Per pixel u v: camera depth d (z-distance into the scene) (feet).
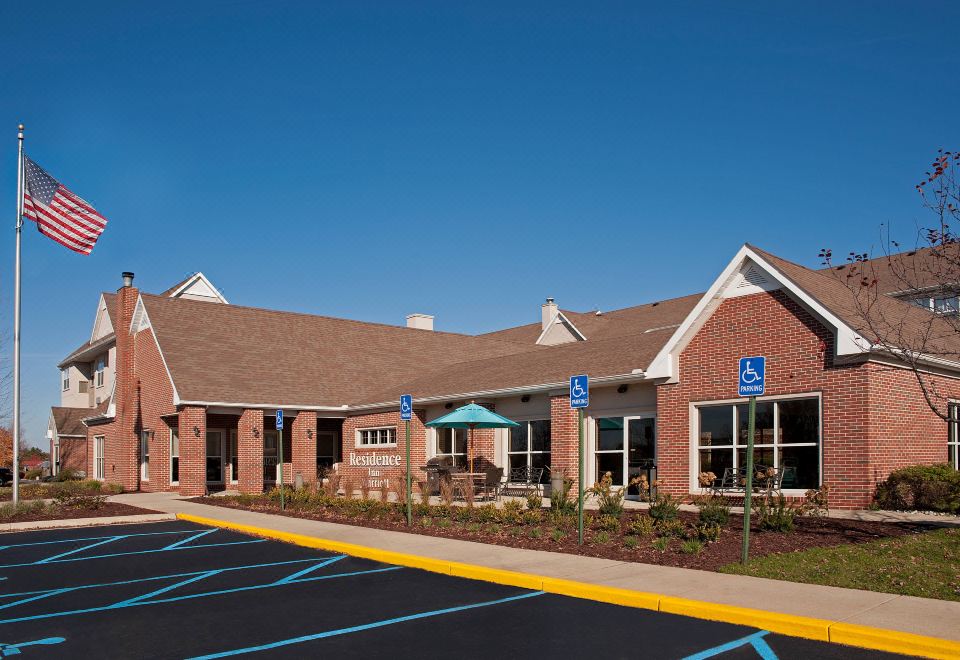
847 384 52.47
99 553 47.26
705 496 57.82
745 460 58.39
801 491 54.75
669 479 62.39
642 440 67.92
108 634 28.14
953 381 61.16
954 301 77.00
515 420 81.25
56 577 39.40
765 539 42.52
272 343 110.73
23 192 72.28
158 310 104.88
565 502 56.03
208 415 106.52
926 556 36.58
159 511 69.26
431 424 72.84
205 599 33.83
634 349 75.46
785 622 27.12
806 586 32.48
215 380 94.89
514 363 92.12
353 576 38.96
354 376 110.42
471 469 69.51
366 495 66.44
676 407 62.59
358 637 27.37
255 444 93.86
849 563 35.94
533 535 46.91
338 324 125.08
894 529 43.68
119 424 109.29
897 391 54.03
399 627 28.68
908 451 54.49
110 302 142.72
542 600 32.76
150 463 101.40
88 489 90.12
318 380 105.50
